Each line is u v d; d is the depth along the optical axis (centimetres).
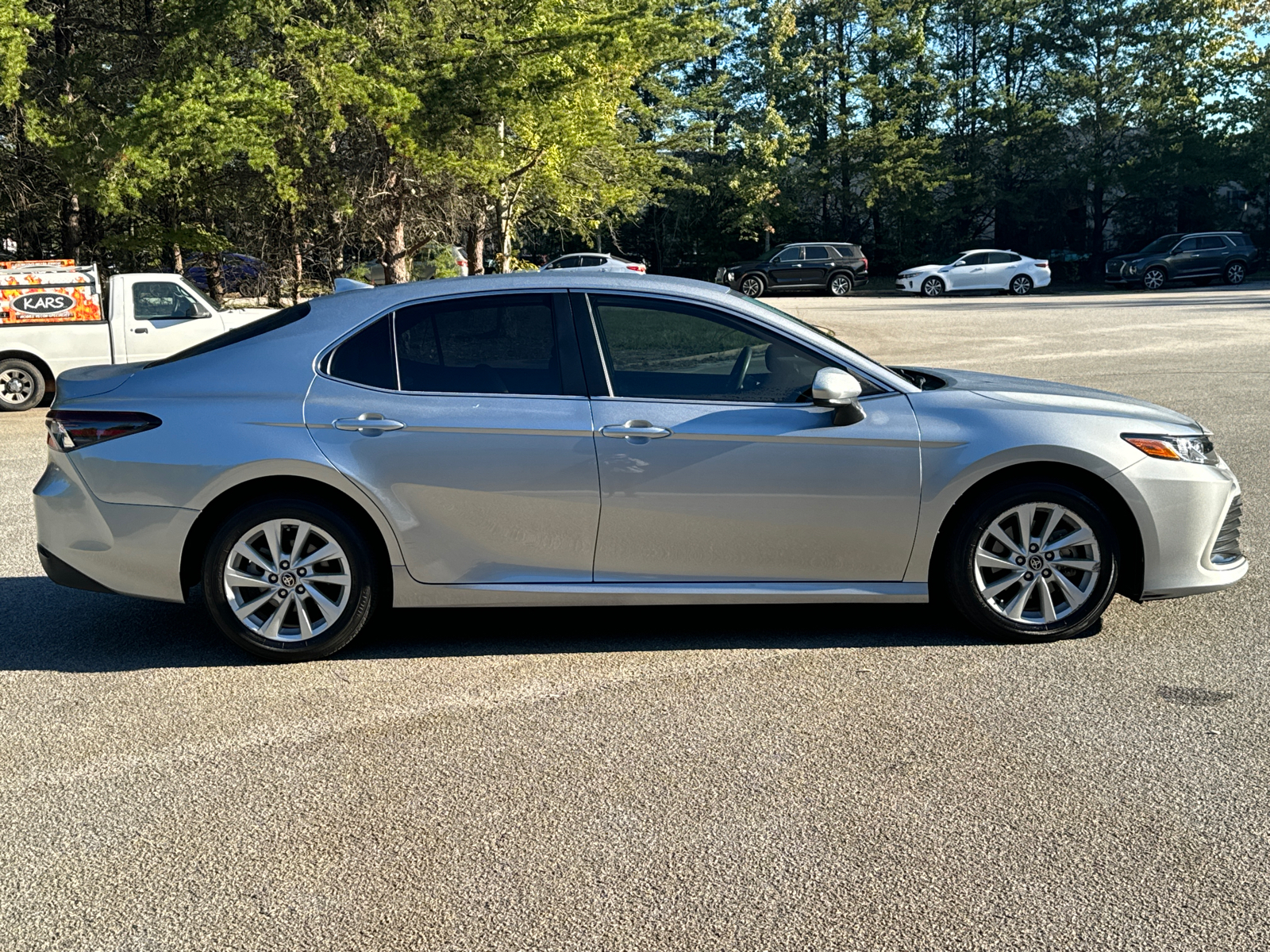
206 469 446
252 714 407
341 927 271
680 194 4803
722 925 269
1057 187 4731
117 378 471
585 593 457
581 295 463
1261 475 811
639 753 368
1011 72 4894
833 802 331
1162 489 461
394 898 283
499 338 461
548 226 2953
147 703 420
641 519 452
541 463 448
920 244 4997
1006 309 2759
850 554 460
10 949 264
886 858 299
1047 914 271
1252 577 566
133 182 1616
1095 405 479
